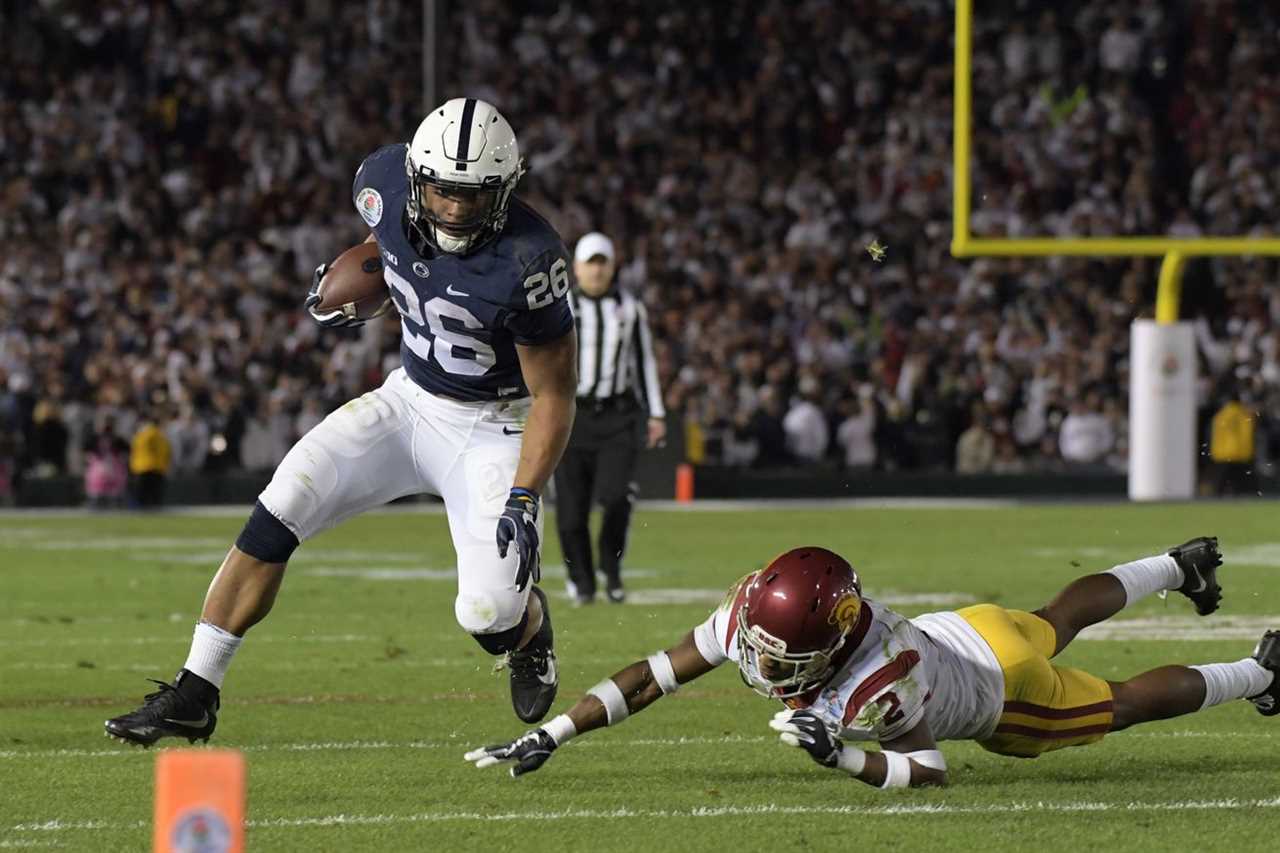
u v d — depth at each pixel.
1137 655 28.73
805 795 18.31
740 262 85.19
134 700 24.78
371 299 20.38
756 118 93.69
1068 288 85.88
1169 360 66.31
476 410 19.94
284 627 32.97
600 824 16.94
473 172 18.14
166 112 87.31
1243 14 92.19
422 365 19.84
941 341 80.88
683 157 92.12
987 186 90.81
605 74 93.50
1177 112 91.69
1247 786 18.78
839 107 94.56
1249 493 74.44
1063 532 55.19
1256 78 91.81
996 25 94.06
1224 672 19.47
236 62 89.19
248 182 86.06
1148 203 89.50
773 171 92.38
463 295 18.95
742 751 20.88
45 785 18.77
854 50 95.81
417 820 17.11
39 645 30.58
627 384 36.12
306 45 90.25
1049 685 18.39
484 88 92.94
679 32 96.00
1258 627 32.34
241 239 82.00
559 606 36.09
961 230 65.06
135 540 53.66
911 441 75.06
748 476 72.31
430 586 40.16
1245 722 22.78
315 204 85.06
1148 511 64.94
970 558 46.44
